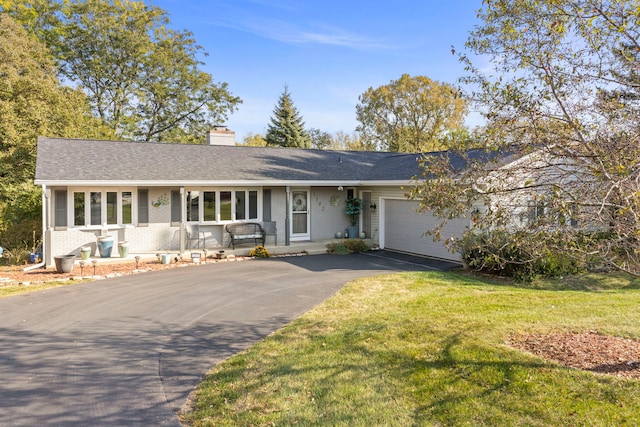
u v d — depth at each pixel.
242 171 16.20
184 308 8.26
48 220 12.93
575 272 10.78
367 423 3.92
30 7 26.45
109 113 30.36
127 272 11.99
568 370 4.55
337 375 4.94
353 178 17.47
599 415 3.71
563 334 5.84
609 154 3.95
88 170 13.68
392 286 9.77
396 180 15.14
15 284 10.50
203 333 6.78
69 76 29.12
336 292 9.39
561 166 4.32
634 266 4.33
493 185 4.44
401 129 38.97
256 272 12.02
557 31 4.41
